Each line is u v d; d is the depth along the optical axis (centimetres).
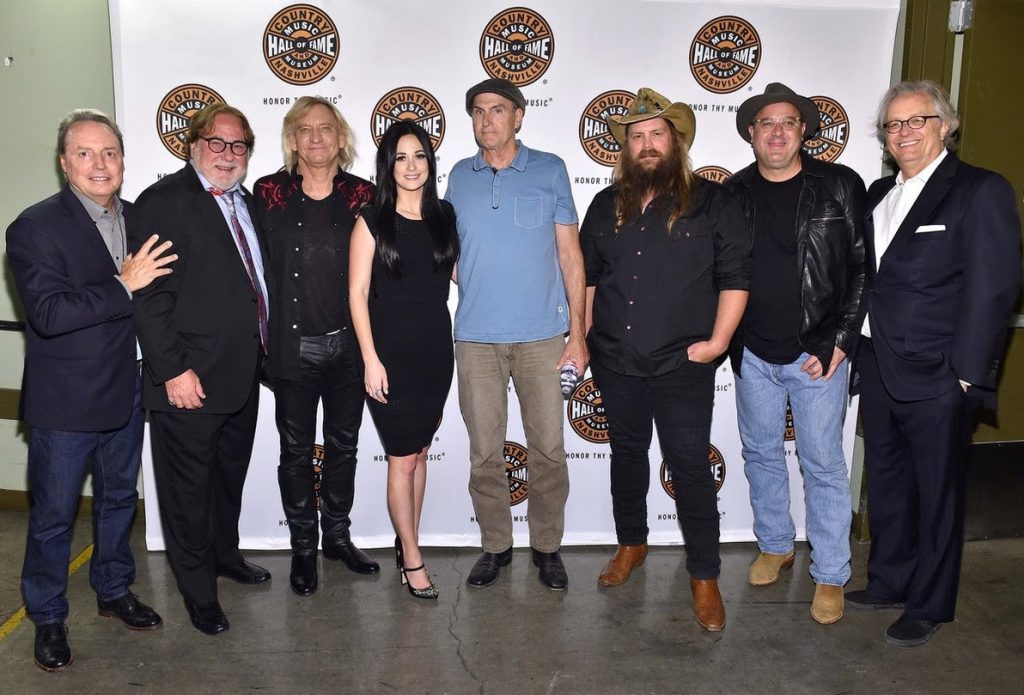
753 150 303
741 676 257
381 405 283
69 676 254
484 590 312
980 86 327
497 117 281
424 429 287
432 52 319
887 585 296
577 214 305
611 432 304
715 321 278
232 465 302
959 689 251
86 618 288
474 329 296
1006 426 358
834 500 289
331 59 317
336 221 291
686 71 325
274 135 320
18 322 378
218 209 261
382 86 320
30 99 366
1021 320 348
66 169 245
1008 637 282
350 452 319
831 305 279
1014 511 365
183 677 254
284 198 291
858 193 281
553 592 311
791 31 325
